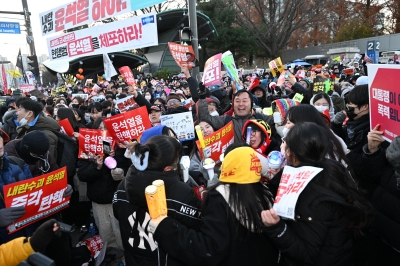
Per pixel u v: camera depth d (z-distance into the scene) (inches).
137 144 69.8
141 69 1224.2
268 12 1461.6
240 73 454.9
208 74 191.3
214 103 187.3
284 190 65.2
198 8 1320.1
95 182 130.6
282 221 63.6
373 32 1428.4
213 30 643.5
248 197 65.7
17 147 105.8
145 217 70.9
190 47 184.7
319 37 1782.7
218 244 64.2
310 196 63.8
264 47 1459.2
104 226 136.6
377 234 87.3
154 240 68.4
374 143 86.0
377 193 85.2
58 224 65.5
